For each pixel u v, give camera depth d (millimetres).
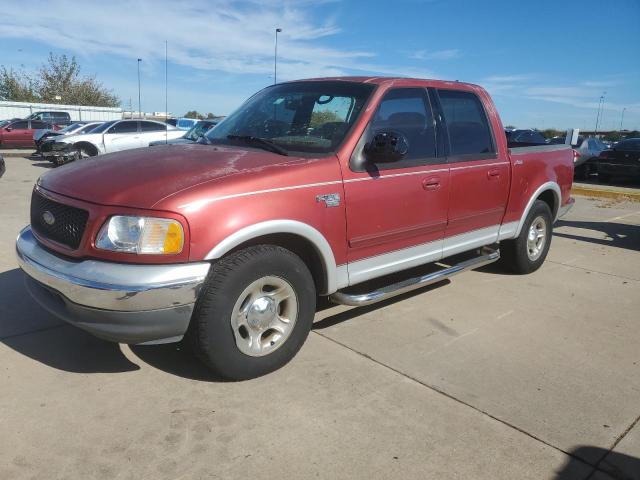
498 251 5137
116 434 2713
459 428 2871
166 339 2965
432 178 4129
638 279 5785
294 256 3322
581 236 8109
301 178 3301
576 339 4094
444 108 4410
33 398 3006
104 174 3205
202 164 3279
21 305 4316
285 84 4520
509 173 4980
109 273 2797
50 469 2447
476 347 3885
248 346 3201
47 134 20688
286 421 2873
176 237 2826
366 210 3660
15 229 7031
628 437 2852
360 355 3676
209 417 2887
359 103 3816
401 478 2479
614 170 15961
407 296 4902
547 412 3059
